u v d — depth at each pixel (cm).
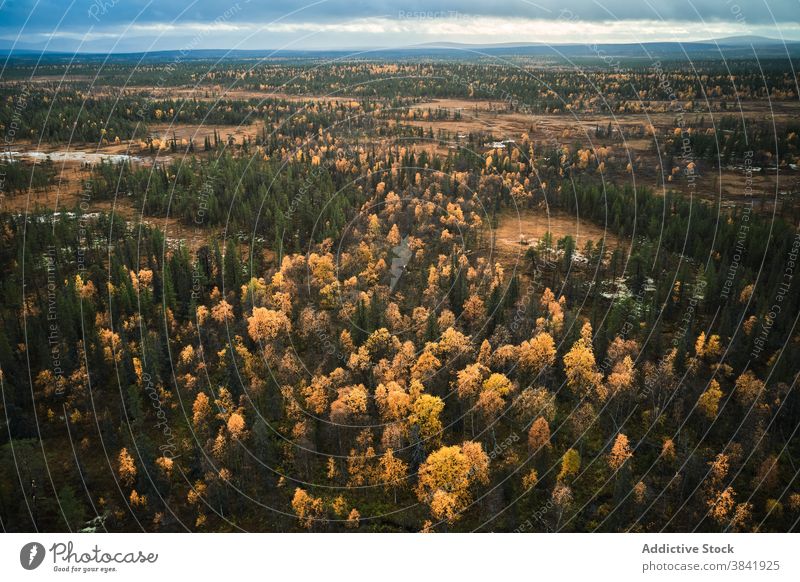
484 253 15638
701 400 9006
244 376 10100
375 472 8350
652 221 16825
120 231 17475
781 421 8862
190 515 8031
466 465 7900
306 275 13600
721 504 7512
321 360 10531
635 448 8694
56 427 9475
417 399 8838
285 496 8206
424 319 10988
